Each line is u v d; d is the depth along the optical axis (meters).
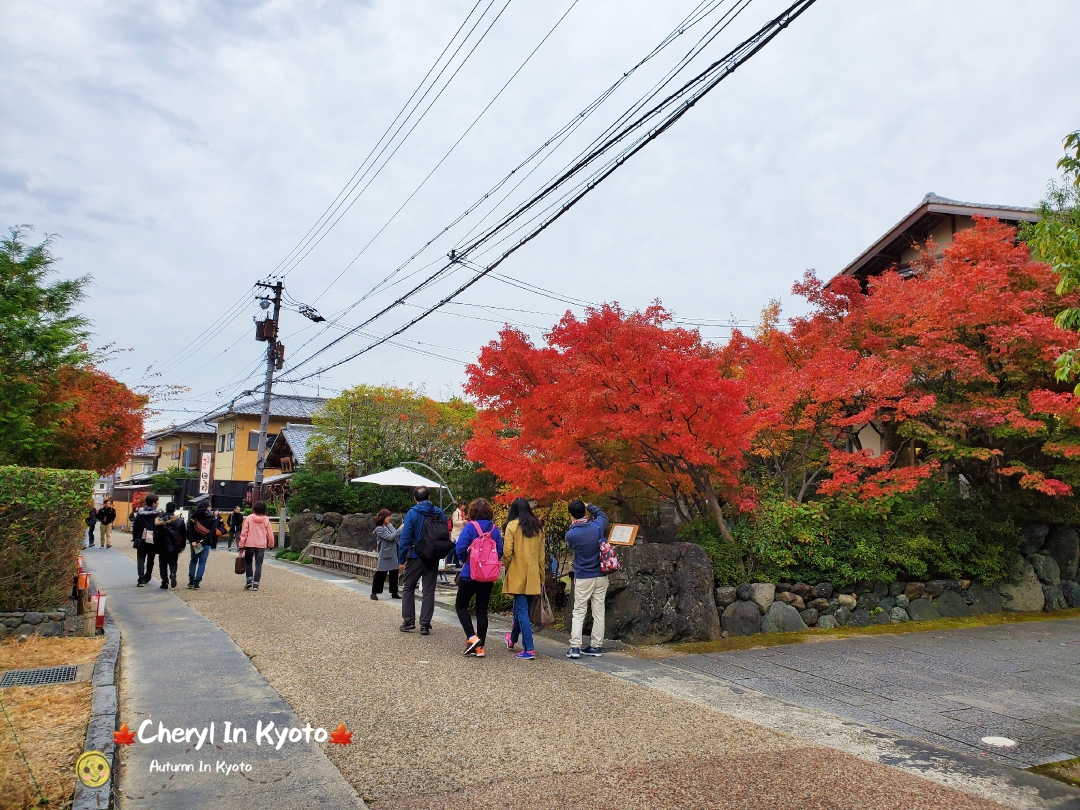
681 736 5.03
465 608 7.49
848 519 10.66
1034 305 10.57
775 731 5.25
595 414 8.38
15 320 11.91
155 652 7.21
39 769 4.07
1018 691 6.70
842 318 12.38
